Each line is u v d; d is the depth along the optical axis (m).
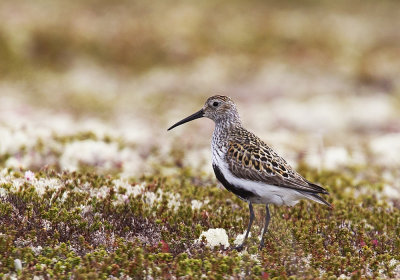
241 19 39.06
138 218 9.38
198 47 33.97
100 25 35.47
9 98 25.20
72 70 30.69
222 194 11.20
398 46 36.22
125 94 28.12
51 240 8.20
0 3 38.25
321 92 28.11
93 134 15.92
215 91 28.94
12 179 10.06
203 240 8.73
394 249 9.27
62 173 10.95
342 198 11.87
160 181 11.38
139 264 7.64
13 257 7.64
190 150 16.81
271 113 24.16
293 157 16.48
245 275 7.84
